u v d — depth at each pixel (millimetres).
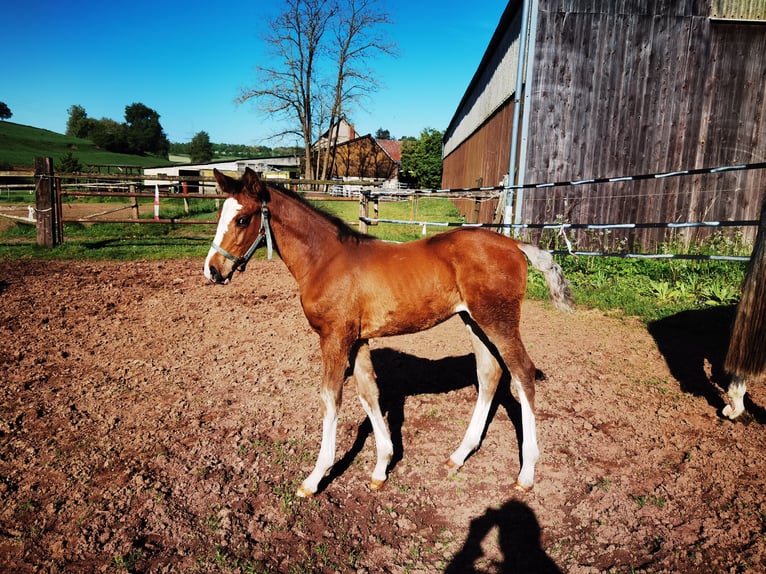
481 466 3541
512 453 3688
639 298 7555
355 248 3275
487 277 3162
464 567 2680
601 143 10312
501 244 3291
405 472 3492
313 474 3219
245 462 3572
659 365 5238
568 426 4023
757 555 2631
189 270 10516
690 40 9930
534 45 10070
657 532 2867
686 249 9773
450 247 3268
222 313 7352
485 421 3736
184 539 2850
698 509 3027
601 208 10508
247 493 3252
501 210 11500
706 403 4371
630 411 4266
